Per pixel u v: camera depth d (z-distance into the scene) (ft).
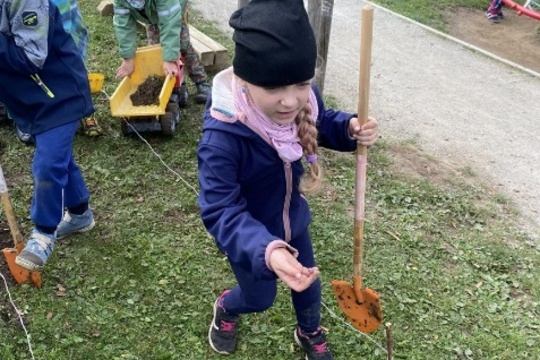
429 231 12.39
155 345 9.46
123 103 14.82
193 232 11.79
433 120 17.34
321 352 9.17
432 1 28.63
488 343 9.86
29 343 9.29
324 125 7.81
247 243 6.22
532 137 16.85
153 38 16.11
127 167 13.50
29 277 10.23
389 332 8.09
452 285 11.02
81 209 11.22
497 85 20.12
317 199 13.02
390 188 13.57
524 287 11.20
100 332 9.59
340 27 23.72
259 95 6.40
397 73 20.27
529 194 14.23
